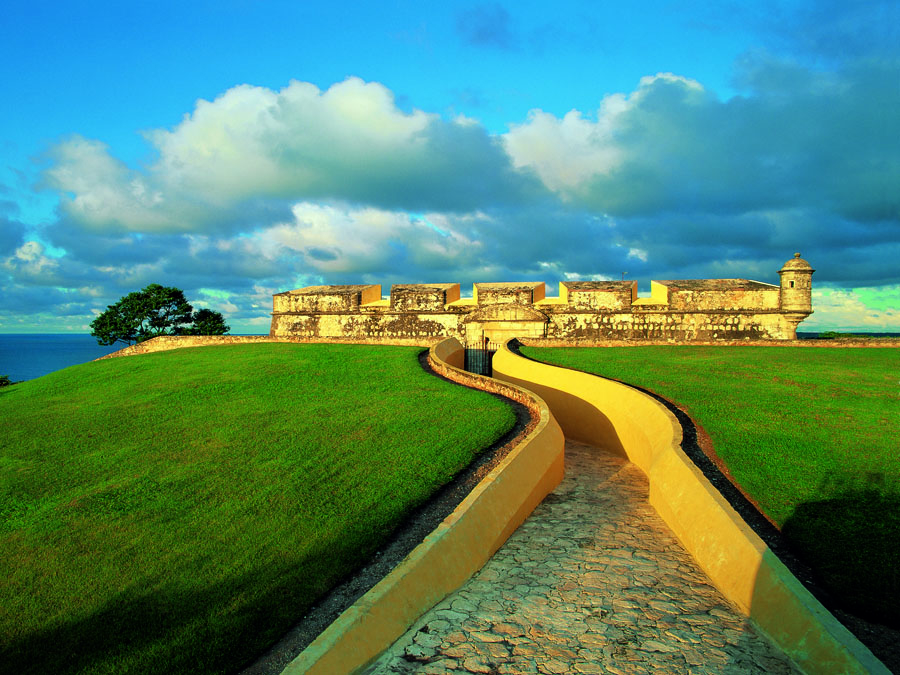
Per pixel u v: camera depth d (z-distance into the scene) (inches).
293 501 390.3
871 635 238.1
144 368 975.0
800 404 540.4
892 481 362.0
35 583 300.5
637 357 842.2
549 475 466.0
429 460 453.4
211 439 546.9
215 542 336.8
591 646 256.4
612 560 343.0
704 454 436.5
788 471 389.4
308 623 256.7
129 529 360.8
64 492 432.1
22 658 240.2
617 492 471.5
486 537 345.1
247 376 839.1
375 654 245.6
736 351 885.8
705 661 243.3
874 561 284.8
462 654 250.8
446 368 805.9
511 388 647.8
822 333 1542.8
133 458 503.5
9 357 7317.9
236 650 238.5
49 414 694.5
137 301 1747.0
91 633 255.6
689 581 316.2
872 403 534.9
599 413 637.3
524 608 289.0
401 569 285.0
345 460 466.0
